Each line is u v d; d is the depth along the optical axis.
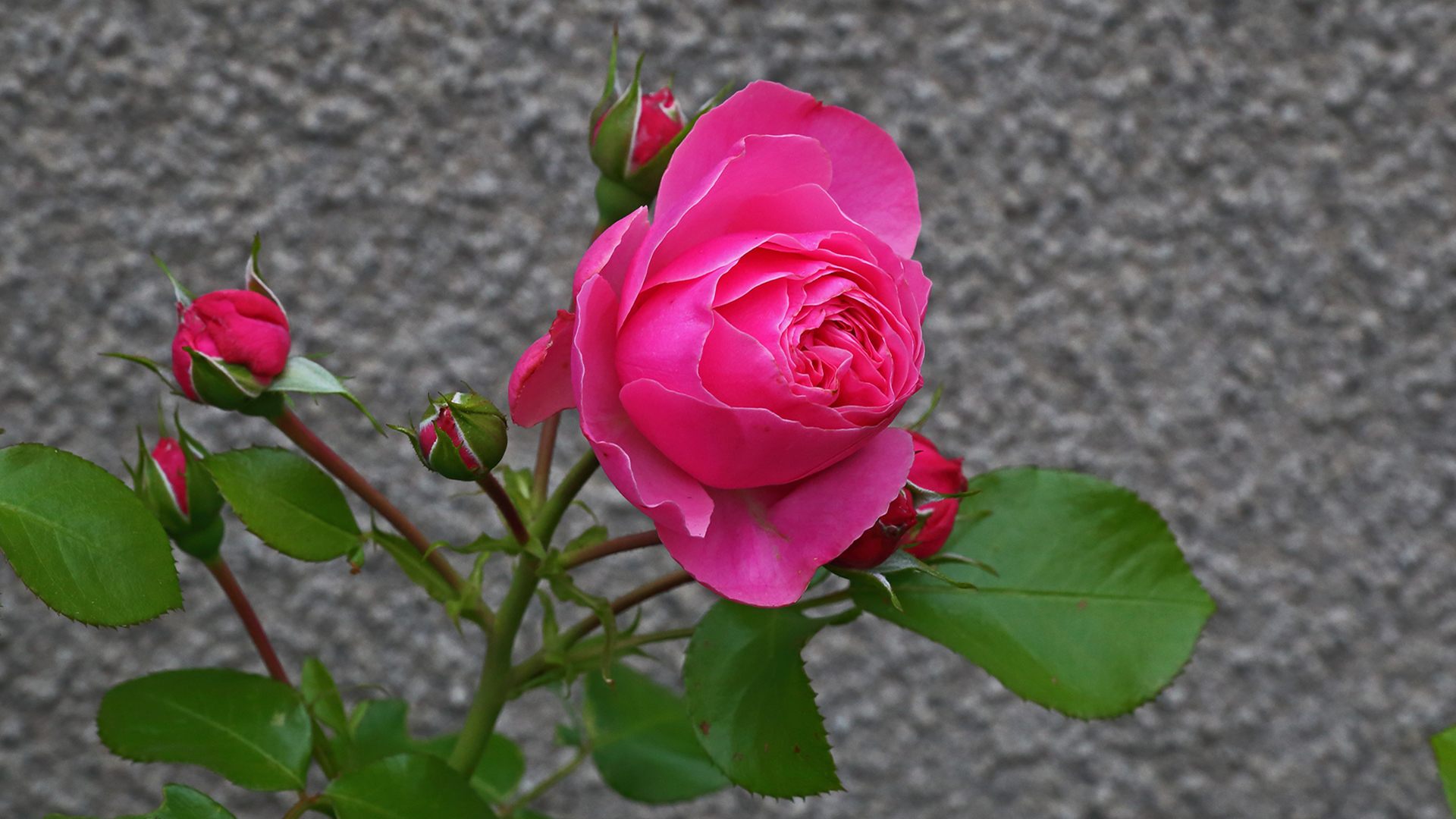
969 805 1.20
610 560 1.12
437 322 1.10
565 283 1.11
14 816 1.10
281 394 0.65
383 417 1.11
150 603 0.61
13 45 1.03
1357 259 1.15
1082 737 1.20
